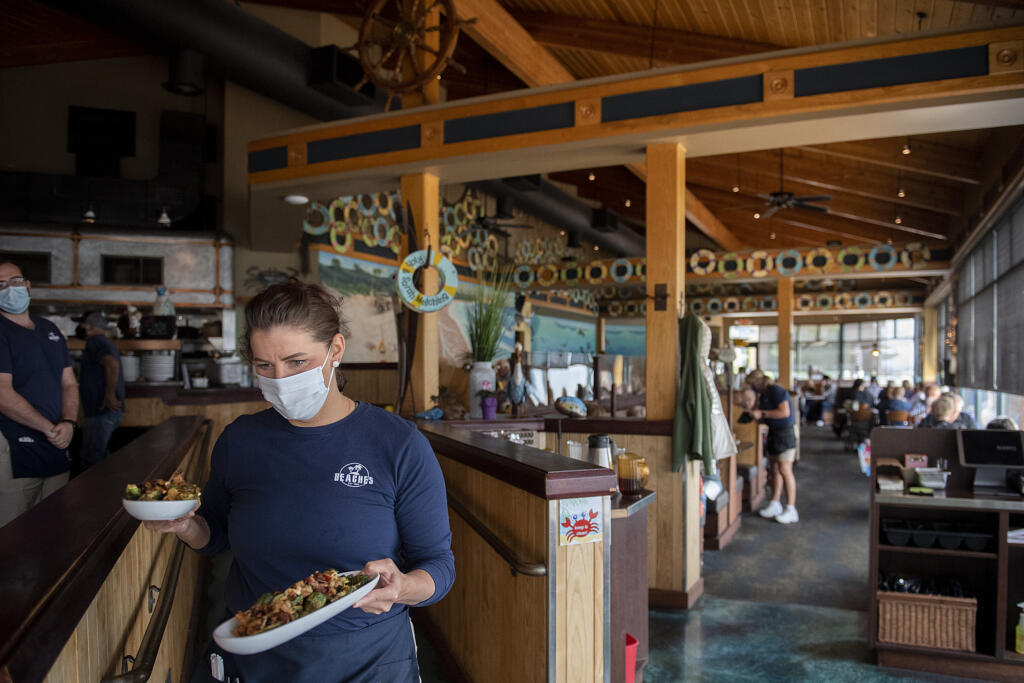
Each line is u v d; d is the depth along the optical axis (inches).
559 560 86.4
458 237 504.1
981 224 345.4
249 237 354.9
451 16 207.5
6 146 342.6
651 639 150.5
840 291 759.1
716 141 184.2
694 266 488.7
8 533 52.9
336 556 51.1
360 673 51.3
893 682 130.9
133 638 69.1
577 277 527.2
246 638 39.3
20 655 33.5
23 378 110.2
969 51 155.3
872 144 366.9
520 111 199.2
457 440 121.0
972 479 146.3
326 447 52.4
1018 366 292.4
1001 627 131.6
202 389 234.4
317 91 327.0
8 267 108.0
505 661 100.0
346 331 54.9
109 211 345.7
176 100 367.9
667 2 267.9
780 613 167.0
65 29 340.5
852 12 237.6
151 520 50.1
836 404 629.3
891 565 154.4
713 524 227.5
